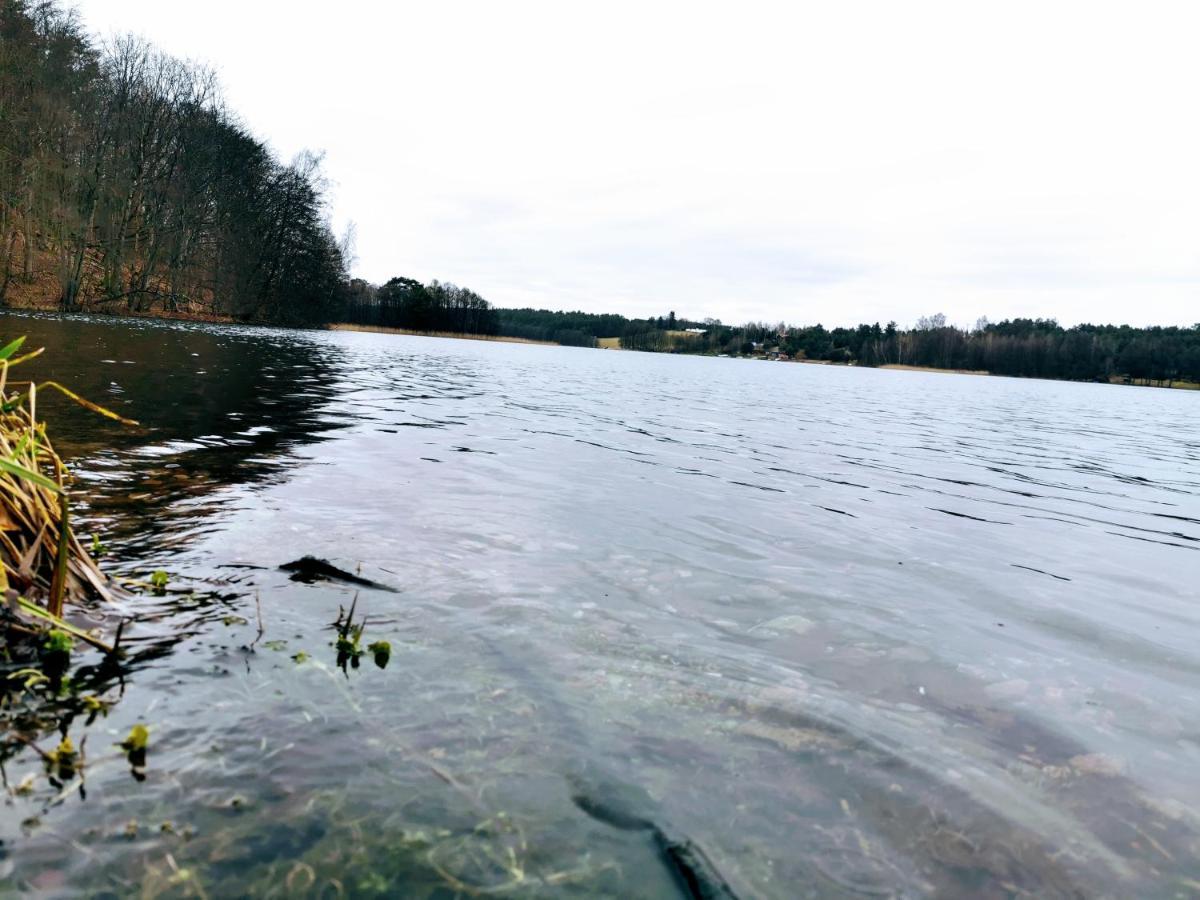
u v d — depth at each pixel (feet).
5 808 6.33
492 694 9.24
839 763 8.32
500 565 14.80
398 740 8.00
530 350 289.53
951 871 6.62
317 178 211.41
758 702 9.68
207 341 94.89
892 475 33.01
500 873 6.09
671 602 13.50
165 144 167.43
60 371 41.47
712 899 5.98
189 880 5.70
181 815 6.45
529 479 24.95
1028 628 13.85
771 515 22.26
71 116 143.64
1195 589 17.65
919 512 24.91
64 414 28.02
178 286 179.63
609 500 22.49
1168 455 54.44
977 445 50.83
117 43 158.30
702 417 56.44
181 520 15.90
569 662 10.42
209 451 24.34
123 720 7.93
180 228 172.04
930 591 15.76
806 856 6.66
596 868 6.24
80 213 146.10
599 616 12.38
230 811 6.57
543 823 6.81
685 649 11.28
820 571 16.55
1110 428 81.92
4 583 9.53
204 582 12.35
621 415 53.11
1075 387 292.20
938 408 98.37
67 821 6.23
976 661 11.90
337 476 22.47
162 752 7.39
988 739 9.24
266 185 197.77
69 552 11.16
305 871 5.91
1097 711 10.35
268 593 12.12
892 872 6.54
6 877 5.53
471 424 39.86
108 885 5.57
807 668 10.98
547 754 7.98
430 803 6.95
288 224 202.49
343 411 39.73
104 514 15.76
